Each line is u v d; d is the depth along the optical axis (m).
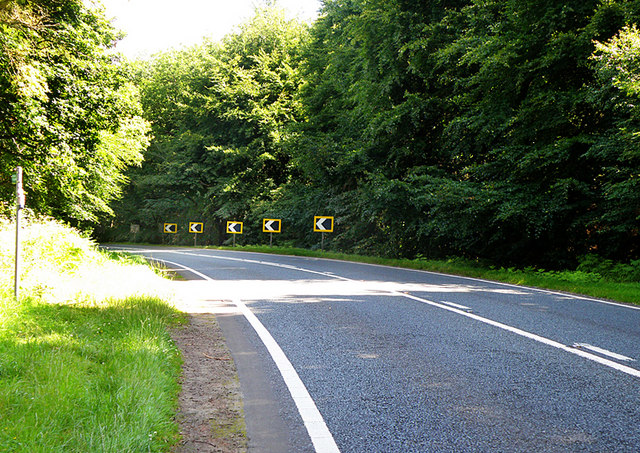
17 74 10.54
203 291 11.45
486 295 10.77
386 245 25.39
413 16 21.23
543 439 3.63
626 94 12.86
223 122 43.62
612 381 4.93
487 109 18.17
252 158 41.34
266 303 9.68
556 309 8.98
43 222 14.71
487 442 3.58
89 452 2.97
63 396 3.73
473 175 18.73
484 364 5.53
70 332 5.79
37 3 11.92
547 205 15.70
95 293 8.67
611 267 15.18
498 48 16.84
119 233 54.94
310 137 28.83
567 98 15.30
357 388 4.75
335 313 8.58
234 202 41.81
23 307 6.93
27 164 13.57
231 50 45.38
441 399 4.45
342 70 29.75
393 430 3.79
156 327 6.41
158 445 3.30
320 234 33.12
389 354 5.95
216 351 6.09
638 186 13.63
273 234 39.38
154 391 4.06
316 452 3.42
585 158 15.93
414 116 20.78
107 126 14.48
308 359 5.75
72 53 13.54
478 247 20.44
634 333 7.04
